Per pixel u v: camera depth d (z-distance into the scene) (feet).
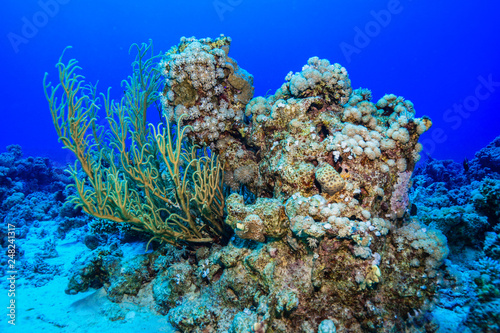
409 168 12.95
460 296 12.77
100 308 15.78
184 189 14.46
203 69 15.30
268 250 12.35
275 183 13.84
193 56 15.07
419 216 18.03
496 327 10.12
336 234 10.37
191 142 16.71
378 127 13.02
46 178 46.21
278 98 16.40
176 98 15.93
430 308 11.61
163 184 17.66
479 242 16.17
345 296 10.93
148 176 14.97
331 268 10.89
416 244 11.62
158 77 19.03
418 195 25.29
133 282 16.31
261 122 15.08
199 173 14.20
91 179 16.17
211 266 14.47
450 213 16.47
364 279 10.53
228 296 13.16
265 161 14.69
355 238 10.23
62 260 22.95
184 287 15.05
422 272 11.60
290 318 11.15
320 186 12.05
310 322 11.03
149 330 13.98
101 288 17.62
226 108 16.43
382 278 11.44
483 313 10.50
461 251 16.01
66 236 28.07
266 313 10.90
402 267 11.77
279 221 11.57
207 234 16.63
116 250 19.39
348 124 12.67
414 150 12.63
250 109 15.84
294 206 11.45
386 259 11.80
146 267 16.90
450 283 11.92
